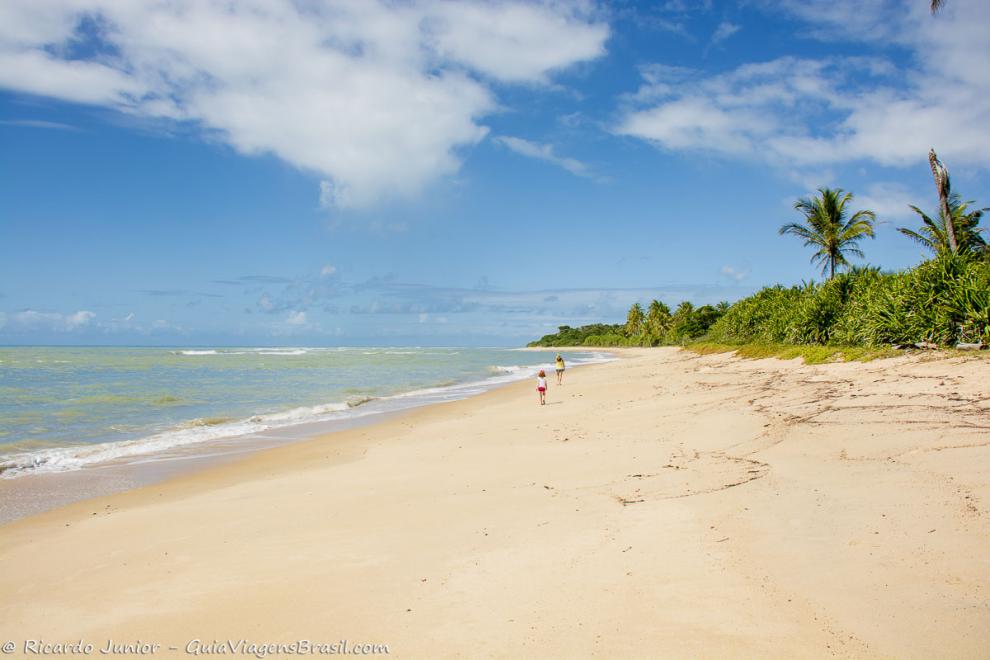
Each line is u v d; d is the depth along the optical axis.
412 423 16.64
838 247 40.03
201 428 16.12
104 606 5.00
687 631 3.89
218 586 5.26
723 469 8.20
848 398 12.77
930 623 3.71
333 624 4.41
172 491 9.47
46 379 33.62
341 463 11.16
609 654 3.69
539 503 7.29
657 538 5.62
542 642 3.90
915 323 17.88
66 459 12.05
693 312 87.38
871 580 4.34
